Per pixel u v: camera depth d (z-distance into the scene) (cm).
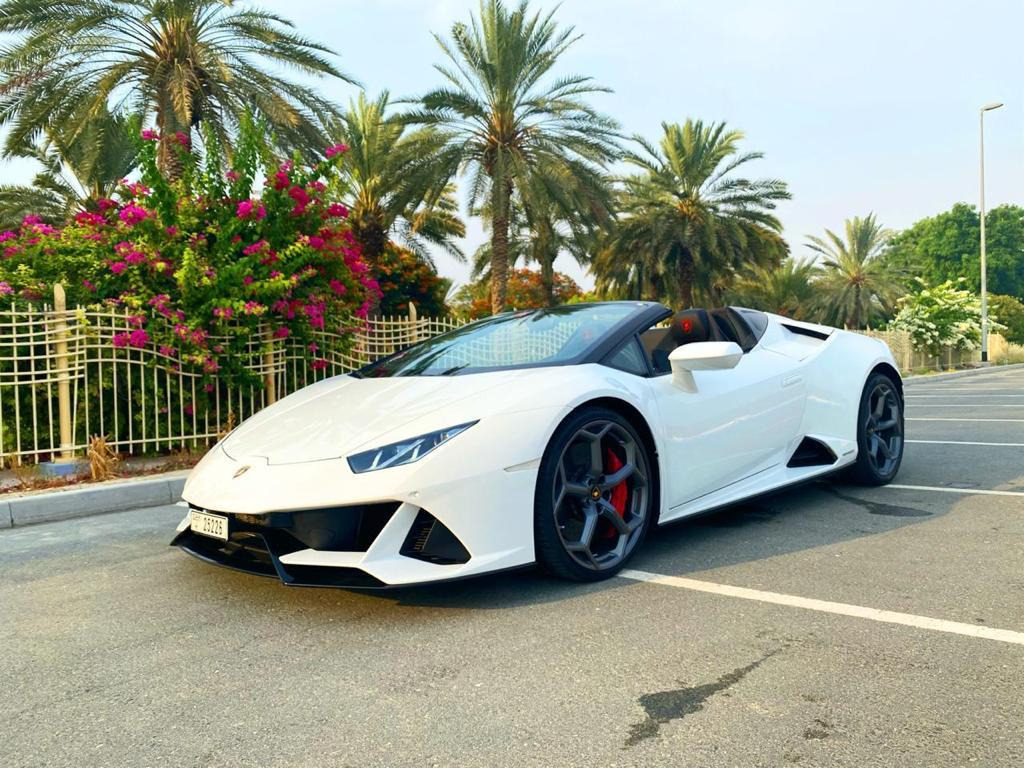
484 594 265
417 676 202
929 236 7212
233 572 307
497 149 1627
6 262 653
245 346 653
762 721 173
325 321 708
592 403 280
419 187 1630
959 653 206
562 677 199
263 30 1262
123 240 641
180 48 1242
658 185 2238
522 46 1600
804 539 327
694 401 320
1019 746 160
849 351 421
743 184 2259
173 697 196
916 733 166
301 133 1273
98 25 1195
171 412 622
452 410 259
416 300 2642
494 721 177
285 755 166
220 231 643
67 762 166
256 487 247
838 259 3522
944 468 490
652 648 215
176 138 697
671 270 2380
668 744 165
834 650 211
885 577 273
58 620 259
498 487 248
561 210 1653
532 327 347
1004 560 289
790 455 374
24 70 1156
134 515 447
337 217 713
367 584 232
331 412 290
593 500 276
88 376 585
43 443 588
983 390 1359
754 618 236
